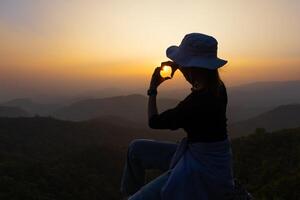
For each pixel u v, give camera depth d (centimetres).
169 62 342
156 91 339
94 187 6669
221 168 321
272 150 5153
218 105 320
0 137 13025
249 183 4116
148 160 368
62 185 6103
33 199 5019
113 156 9019
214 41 327
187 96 327
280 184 3244
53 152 12938
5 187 5228
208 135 319
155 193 326
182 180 317
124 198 377
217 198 321
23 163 6819
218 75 329
